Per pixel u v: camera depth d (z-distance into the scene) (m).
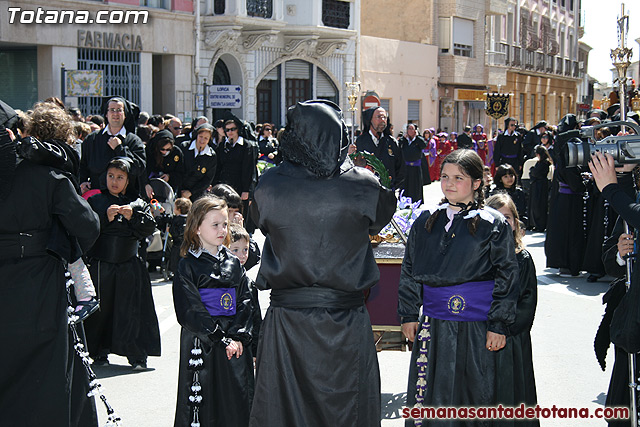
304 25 29.06
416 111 37.94
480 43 41.97
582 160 4.75
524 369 5.25
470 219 4.81
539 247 14.86
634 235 4.88
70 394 4.80
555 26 55.09
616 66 5.71
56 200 4.81
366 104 19.84
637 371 4.80
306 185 4.31
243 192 13.99
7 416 4.66
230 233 5.91
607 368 7.41
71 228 4.86
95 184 9.19
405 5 39.59
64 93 20.27
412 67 37.00
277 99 29.66
